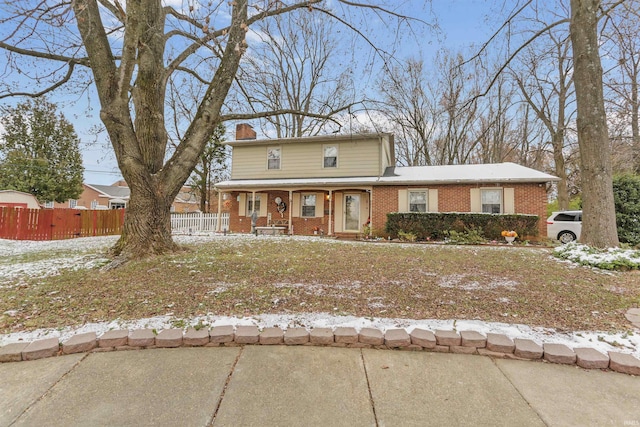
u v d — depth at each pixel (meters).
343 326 3.09
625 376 2.40
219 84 6.84
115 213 14.39
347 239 12.12
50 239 11.84
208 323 3.16
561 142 16.67
